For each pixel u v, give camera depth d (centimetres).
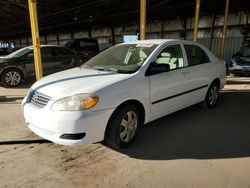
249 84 843
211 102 521
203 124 431
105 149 334
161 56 387
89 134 286
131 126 336
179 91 409
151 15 1689
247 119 460
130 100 326
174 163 298
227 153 324
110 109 298
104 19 1934
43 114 290
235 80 931
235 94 677
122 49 425
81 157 312
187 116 473
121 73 345
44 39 3412
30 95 335
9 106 549
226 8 1111
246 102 584
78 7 1503
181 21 1747
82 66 425
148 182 260
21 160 304
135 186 253
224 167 289
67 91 295
